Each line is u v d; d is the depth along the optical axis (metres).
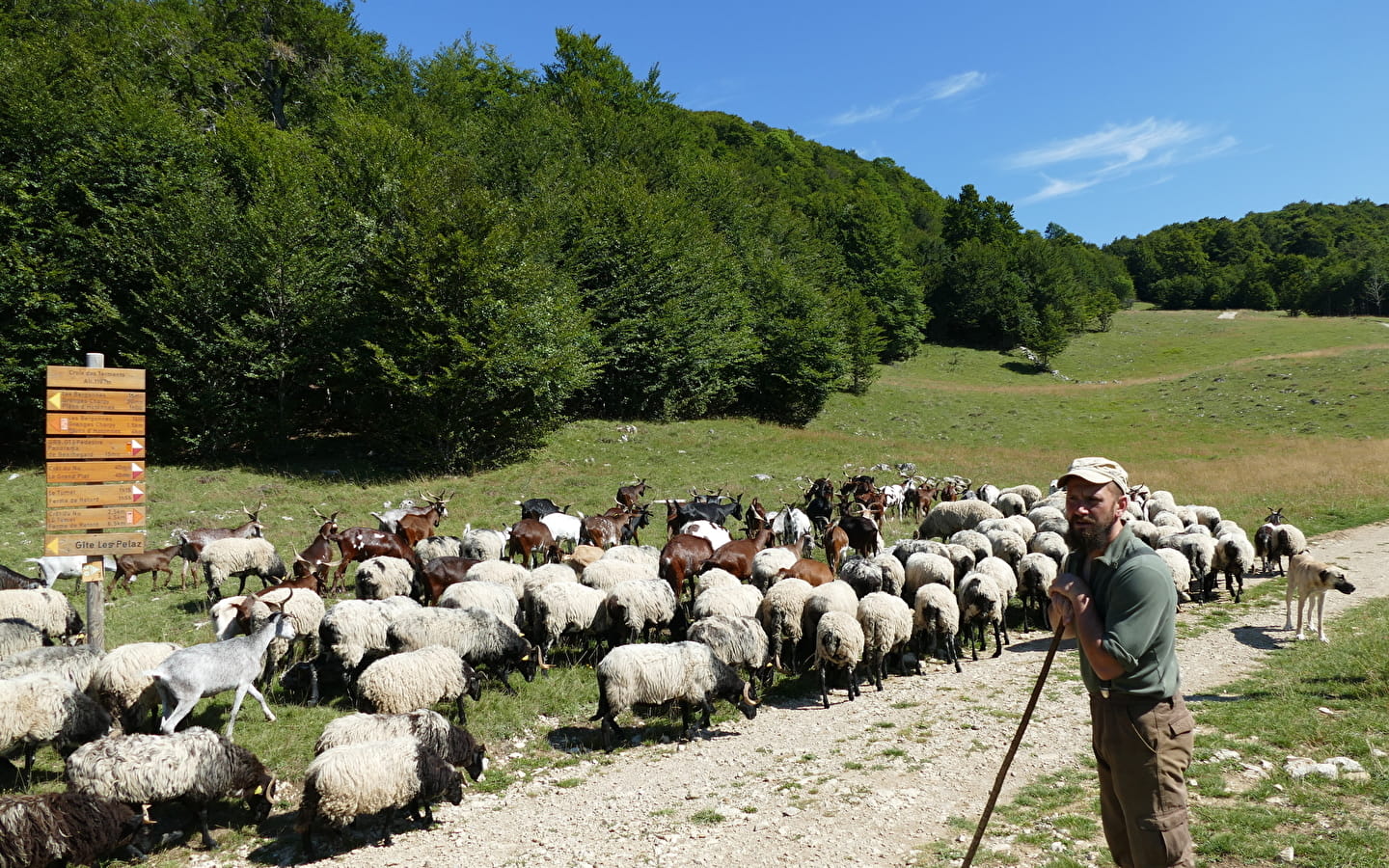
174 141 34.69
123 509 11.02
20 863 5.96
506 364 32.88
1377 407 52.06
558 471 33.62
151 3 46.59
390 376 32.03
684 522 22.36
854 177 142.12
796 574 14.35
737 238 62.09
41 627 11.65
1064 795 7.28
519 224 38.97
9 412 30.62
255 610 11.05
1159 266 154.62
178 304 31.16
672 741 9.89
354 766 6.98
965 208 119.50
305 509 25.89
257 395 33.62
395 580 14.01
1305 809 6.43
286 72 49.28
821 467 36.91
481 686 11.48
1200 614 15.12
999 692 11.00
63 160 31.20
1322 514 25.22
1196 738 8.16
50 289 30.23
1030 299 96.00
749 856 6.57
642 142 62.28
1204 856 5.80
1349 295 117.19
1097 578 4.02
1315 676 10.20
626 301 44.78
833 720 10.28
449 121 49.59
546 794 8.38
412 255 32.97
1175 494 30.03
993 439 50.81
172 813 7.92
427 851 7.11
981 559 15.88
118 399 10.98
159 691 8.70
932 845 6.49
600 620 12.31
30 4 39.88
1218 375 67.62
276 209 33.28
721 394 50.09
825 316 54.03
